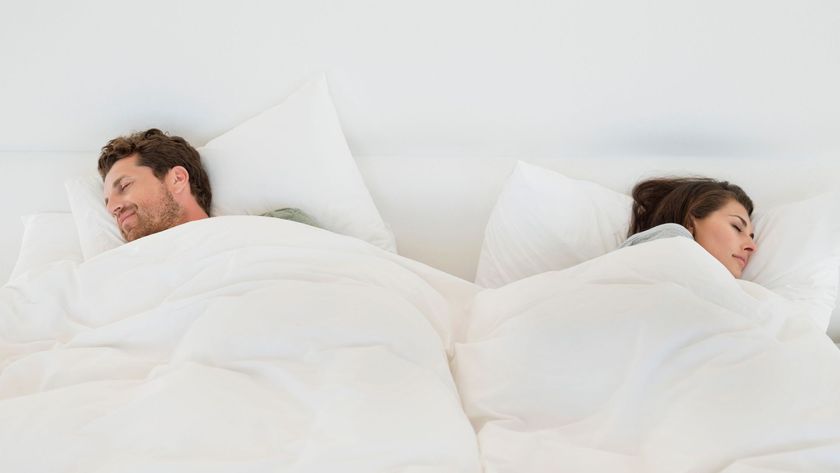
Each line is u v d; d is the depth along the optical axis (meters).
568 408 0.89
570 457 0.80
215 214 1.47
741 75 1.46
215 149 1.49
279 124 1.47
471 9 1.41
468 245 1.53
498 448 0.83
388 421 0.80
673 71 1.47
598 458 0.79
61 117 1.55
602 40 1.44
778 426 0.77
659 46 1.44
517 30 1.43
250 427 0.78
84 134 1.58
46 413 0.79
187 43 1.46
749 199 1.38
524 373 0.93
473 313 1.16
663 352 0.88
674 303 0.93
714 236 1.28
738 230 1.29
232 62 1.49
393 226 1.55
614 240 1.39
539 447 0.82
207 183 1.47
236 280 1.09
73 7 1.42
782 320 0.96
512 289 1.12
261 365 0.89
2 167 1.56
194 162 1.45
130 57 1.48
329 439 0.77
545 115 1.54
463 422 0.85
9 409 0.80
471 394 0.95
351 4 1.42
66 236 1.44
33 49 1.46
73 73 1.50
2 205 1.54
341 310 0.97
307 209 1.44
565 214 1.38
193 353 0.92
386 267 1.20
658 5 1.39
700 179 1.41
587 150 1.58
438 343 1.01
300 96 1.48
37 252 1.40
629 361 0.88
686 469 0.74
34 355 0.98
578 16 1.41
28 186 1.55
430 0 1.41
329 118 1.48
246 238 1.18
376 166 1.56
